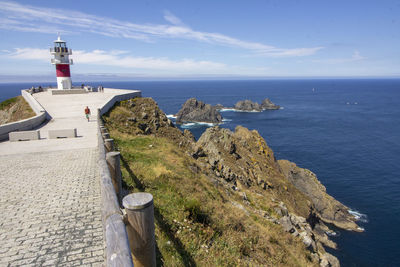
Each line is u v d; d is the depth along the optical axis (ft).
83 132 67.97
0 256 17.69
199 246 27.89
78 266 16.61
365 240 110.52
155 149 67.00
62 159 43.34
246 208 58.90
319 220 119.34
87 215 23.82
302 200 112.57
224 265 26.76
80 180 33.12
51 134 60.85
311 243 58.29
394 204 139.95
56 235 20.43
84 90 164.45
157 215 30.17
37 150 49.70
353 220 125.29
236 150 115.14
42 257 17.58
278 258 37.65
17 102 148.56
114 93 162.40
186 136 131.23
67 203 26.35
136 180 39.42
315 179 141.59
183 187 43.73
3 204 26.14
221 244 31.17
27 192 29.27
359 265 95.61
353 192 153.79
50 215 23.80
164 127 120.57
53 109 104.01
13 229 21.33
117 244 9.50
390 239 111.34
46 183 32.09
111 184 16.83
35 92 177.68
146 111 125.39
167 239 25.67
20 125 66.85
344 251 103.19
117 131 81.46
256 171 106.32
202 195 44.37
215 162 90.27
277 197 96.32
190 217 33.19
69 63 173.58
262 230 45.80
